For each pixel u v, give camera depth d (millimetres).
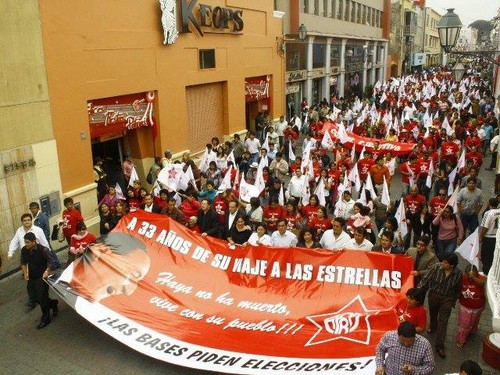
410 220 11141
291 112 29656
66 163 12203
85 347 8109
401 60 64750
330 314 7688
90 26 12562
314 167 14594
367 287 8023
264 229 9266
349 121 25406
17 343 8258
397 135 20000
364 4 44031
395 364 5719
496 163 19266
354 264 8164
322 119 23812
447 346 8117
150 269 8570
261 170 13039
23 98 10875
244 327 7559
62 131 11992
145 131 15672
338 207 11250
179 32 16297
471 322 7918
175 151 16609
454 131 20062
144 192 11719
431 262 8133
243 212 10734
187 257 8727
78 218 10734
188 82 17062
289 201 10500
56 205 11938
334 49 36406
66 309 9359
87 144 12836
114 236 8922
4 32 10312
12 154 10742
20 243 9648
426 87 37938
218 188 13906
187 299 8141
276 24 23953
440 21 10469
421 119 24625
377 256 8102
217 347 7184
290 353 6984
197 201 12047
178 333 7477
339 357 6840
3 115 10461
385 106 30359
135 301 8094
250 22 21422
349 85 42219
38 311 9336
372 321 7422
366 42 45531
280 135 21703
